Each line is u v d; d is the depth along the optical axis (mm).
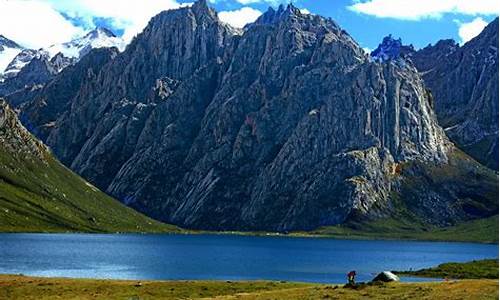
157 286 118812
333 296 88812
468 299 77875
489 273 161125
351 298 86188
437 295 82938
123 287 116562
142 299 103312
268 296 93250
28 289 112938
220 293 112125
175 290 114250
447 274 162875
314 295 91125
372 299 84188
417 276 160125
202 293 111750
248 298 92312
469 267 174375
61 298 103312
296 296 91312
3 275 136625
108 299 102500
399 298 83438
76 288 114875
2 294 107562
